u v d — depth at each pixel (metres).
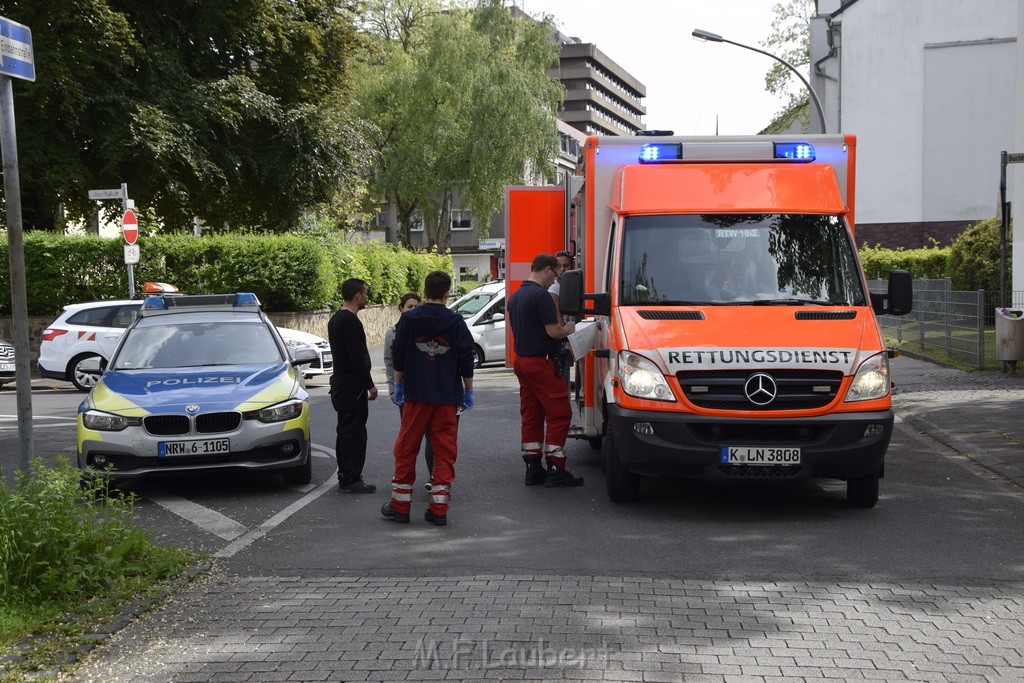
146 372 9.77
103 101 24.27
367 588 5.96
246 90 26.61
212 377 9.43
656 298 8.27
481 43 45.66
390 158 47.50
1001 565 6.32
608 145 9.24
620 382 7.78
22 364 6.13
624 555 6.62
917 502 8.21
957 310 19.12
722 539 7.04
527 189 12.69
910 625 5.20
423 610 5.51
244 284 25.70
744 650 4.84
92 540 6.12
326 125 28.73
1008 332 16.75
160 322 10.60
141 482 9.69
